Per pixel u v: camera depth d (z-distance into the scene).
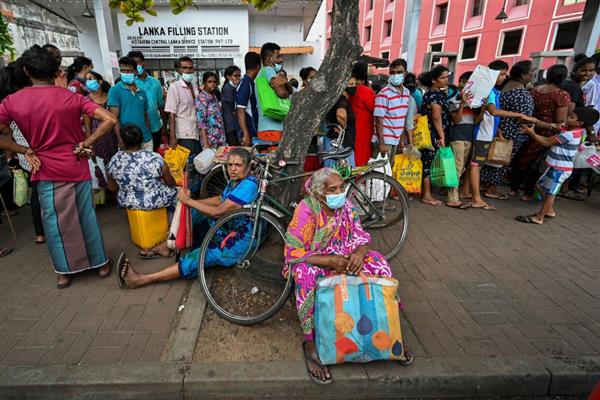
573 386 2.19
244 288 2.93
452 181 4.71
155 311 2.70
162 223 3.56
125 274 2.89
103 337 2.42
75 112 2.68
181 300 2.84
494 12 17.91
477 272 3.30
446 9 20.41
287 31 13.95
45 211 2.77
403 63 4.30
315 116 2.93
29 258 3.46
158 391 2.10
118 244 3.79
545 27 15.92
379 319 2.09
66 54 10.78
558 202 5.30
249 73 4.59
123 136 3.25
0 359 2.21
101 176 4.60
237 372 2.15
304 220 2.27
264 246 3.09
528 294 2.97
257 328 2.55
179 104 4.89
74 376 2.09
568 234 4.14
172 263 3.42
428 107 4.76
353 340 2.07
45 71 2.53
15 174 4.25
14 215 4.53
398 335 2.12
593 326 2.59
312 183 2.24
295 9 12.52
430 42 21.66
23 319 2.58
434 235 4.08
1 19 4.57
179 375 2.12
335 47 2.80
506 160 4.69
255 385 2.12
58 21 12.06
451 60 16.36
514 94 4.65
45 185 2.72
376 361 2.24
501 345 2.39
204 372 2.14
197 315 2.63
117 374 2.11
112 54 8.48
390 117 4.42
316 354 2.19
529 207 5.05
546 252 3.70
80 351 2.29
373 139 4.77
